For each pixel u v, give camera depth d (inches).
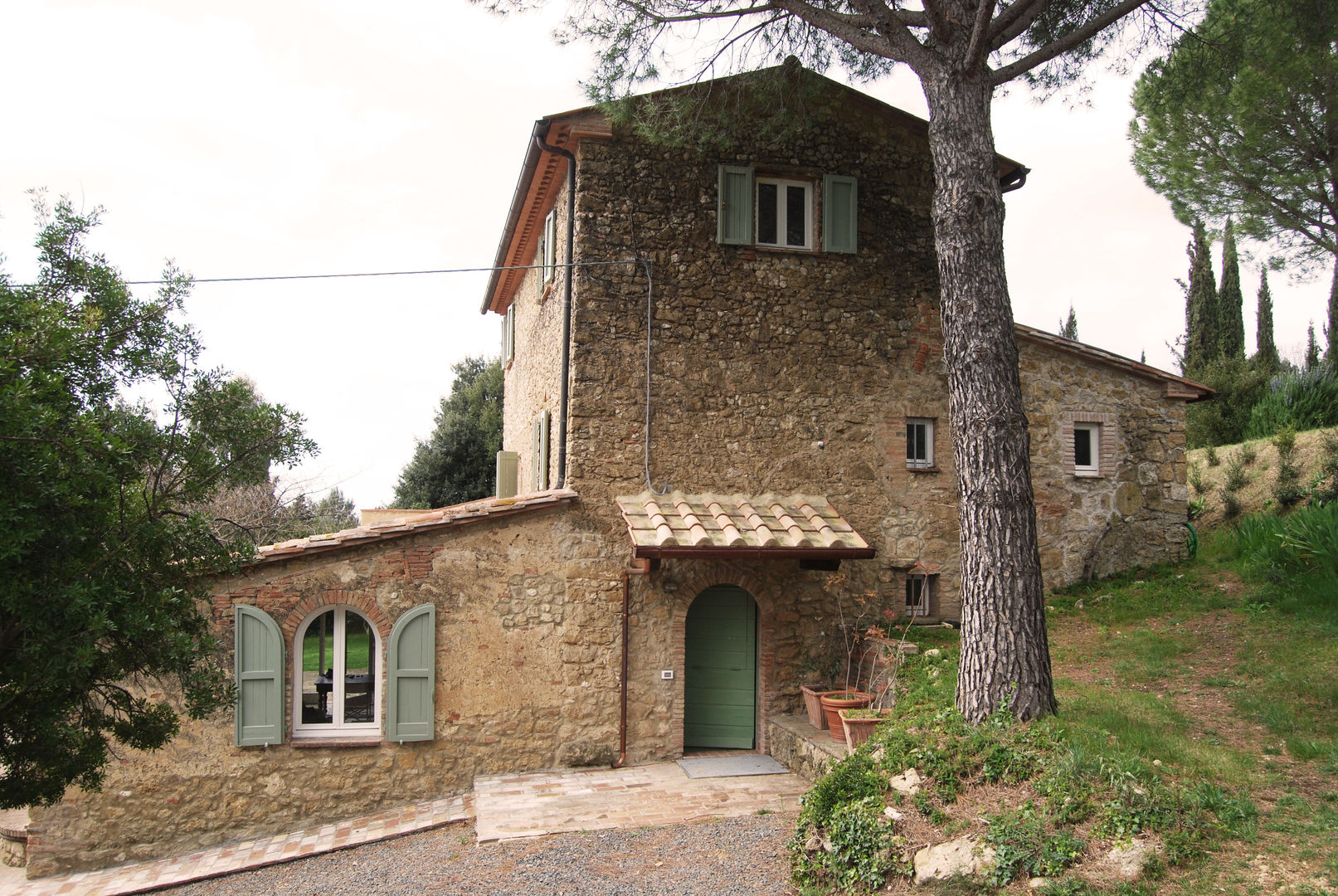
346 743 374.0
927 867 227.1
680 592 410.9
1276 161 521.3
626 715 401.1
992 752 257.8
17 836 369.4
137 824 354.9
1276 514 552.7
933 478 454.3
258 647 368.2
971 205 306.7
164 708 247.9
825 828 257.3
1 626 198.5
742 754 416.5
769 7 363.9
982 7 299.0
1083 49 378.6
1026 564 287.7
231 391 242.4
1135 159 588.4
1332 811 215.9
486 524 393.4
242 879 315.3
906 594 451.5
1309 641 342.3
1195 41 373.4
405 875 291.9
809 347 441.1
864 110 456.4
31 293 219.8
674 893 251.8
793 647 424.2
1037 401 484.1
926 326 458.9
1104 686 330.0
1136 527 491.8
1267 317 1061.8
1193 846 208.1
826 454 438.9
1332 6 363.6
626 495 411.2
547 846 296.4
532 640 394.6
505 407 767.1
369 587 380.5
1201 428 829.2
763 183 451.2
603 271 419.2
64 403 210.2
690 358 425.7
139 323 234.1
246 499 741.9
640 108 404.8
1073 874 207.6
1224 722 284.7
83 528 206.2
